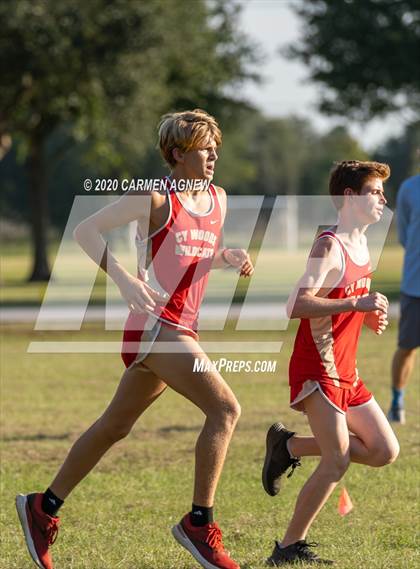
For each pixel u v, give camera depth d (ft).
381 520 65.51
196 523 52.06
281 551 55.77
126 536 62.44
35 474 80.89
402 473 78.43
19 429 100.73
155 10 333.83
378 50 385.29
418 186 95.76
